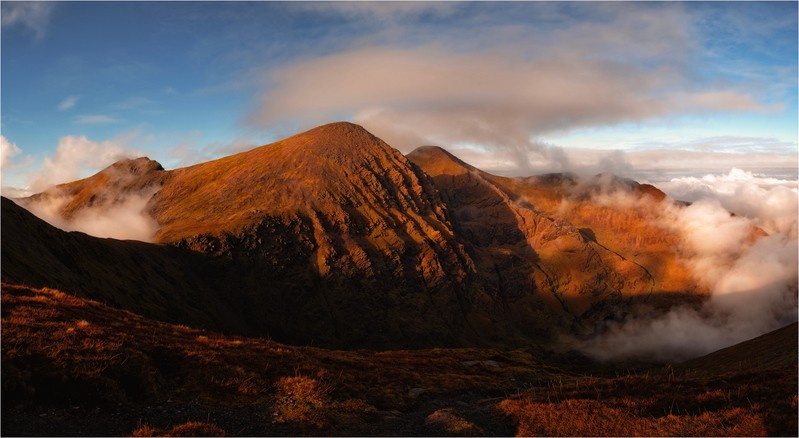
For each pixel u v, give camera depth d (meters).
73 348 27.59
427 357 67.25
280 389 31.91
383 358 58.19
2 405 22.20
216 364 32.31
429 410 35.81
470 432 28.97
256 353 37.97
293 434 25.89
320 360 43.69
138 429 23.44
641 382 39.75
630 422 28.52
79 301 38.31
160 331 38.06
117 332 32.50
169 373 30.34
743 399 30.77
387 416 32.19
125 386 27.05
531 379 60.00
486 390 47.66
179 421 25.48
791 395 29.64
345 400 32.81
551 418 30.33
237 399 29.47
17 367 24.36
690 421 27.62
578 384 43.94
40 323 29.67
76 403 24.33
